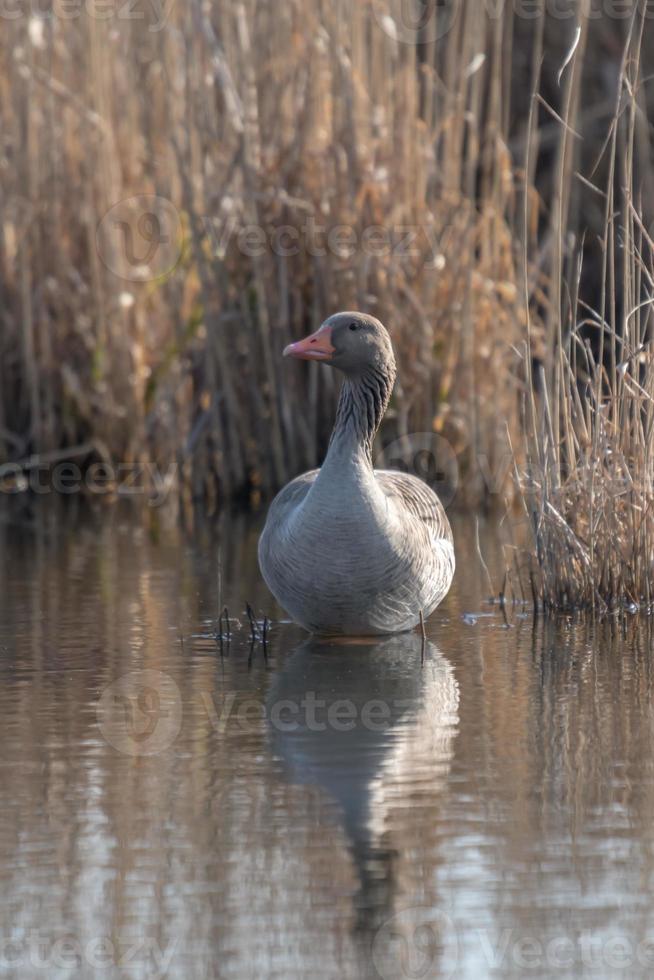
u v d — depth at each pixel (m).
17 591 14.17
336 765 8.75
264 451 20.16
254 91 19.05
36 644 11.94
